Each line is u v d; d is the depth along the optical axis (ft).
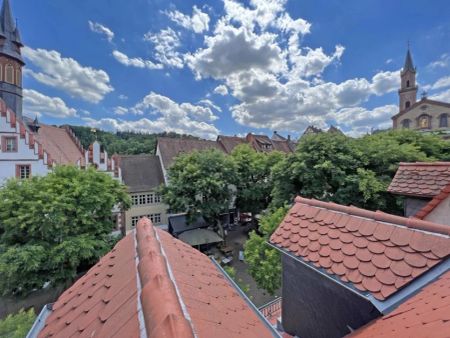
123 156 97.04
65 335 10.16
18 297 45.73
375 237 12.69
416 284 10.13
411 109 153.48
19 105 93.56
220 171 75.61
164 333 6.11
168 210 77.61
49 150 89.56
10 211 44.24
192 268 14.42
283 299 18.47
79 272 57.11
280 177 54.65
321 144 50.08
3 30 88.89
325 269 13.26
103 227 53.21
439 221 17.51
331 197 45.34
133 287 10.09
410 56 194.18
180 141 111.34
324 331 14.38
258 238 47.55
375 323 9.66
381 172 46.85
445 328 5.53
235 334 9.07
